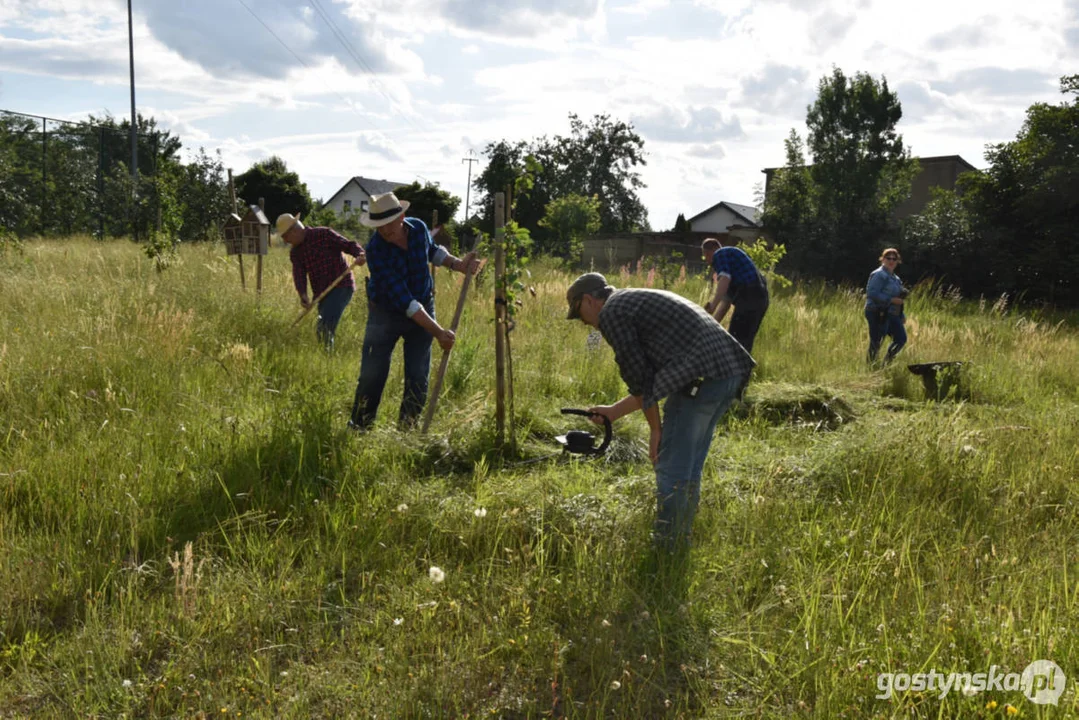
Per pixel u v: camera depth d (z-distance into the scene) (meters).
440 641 2.94
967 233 24.83
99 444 4.38
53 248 15.29
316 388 6.12
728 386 3.65
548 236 37.03
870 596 3.21
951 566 3.43
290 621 3.10
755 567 3.51
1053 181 23.23
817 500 4.41
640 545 3.61
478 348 7.01
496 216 5.05
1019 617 2.92
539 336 8.55
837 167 26.50
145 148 31.14
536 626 3.08
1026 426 5.99
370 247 5.33
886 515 4.07
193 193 24.30
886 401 7.53
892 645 2.83
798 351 9.68
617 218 60.16
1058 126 23.77
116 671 2.75
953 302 16.42
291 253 7.83
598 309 3.82
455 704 2.62
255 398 5.59
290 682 2.76
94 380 5.49
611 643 2.91
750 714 2.62
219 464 4.28
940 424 5.38
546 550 3.66
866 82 26.34
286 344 7.30
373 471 4.45
